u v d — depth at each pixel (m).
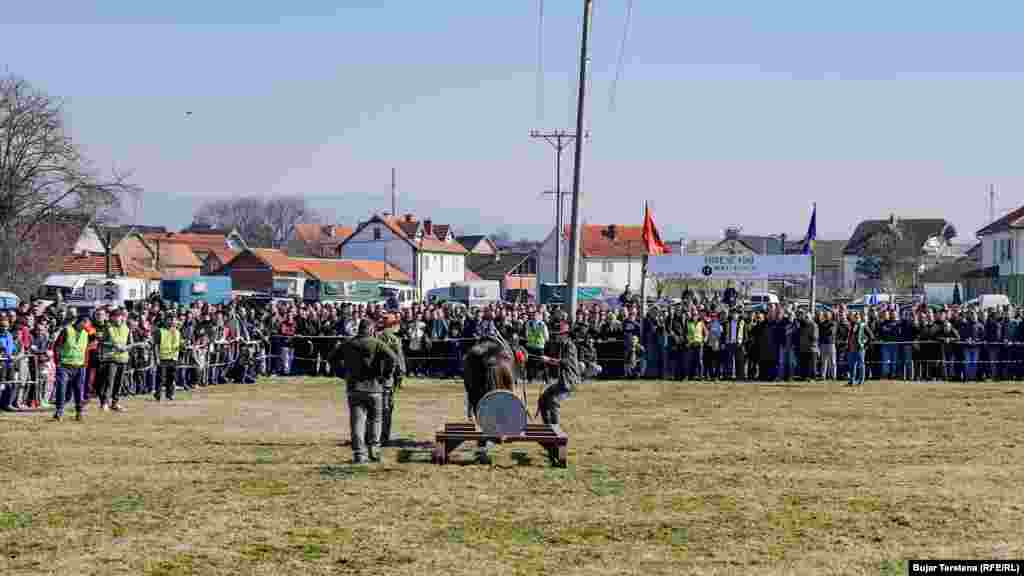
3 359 24.75
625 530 12.78
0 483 15.51
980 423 23.27
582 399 28.66
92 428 21.73
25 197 68.12
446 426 17.70
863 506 14.16
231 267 96.81
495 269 129.38
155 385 27.83
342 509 13.82
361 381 17.28
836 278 142.38
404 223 118.56
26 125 67.31
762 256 41.03
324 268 101.06
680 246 130.00
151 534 12.47
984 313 38.31
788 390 31.67
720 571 10.99
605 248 118.88
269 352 36.72
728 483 15.77
